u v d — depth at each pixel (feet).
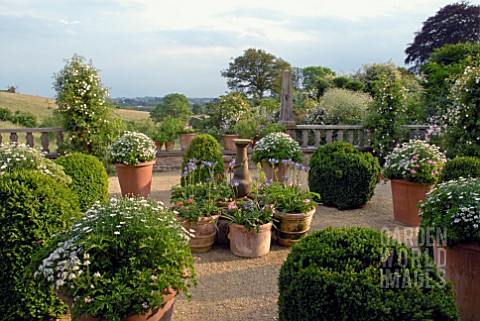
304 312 6.23
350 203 17.71
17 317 8.11
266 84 77.25
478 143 21.49
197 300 9.68
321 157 18.48
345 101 36.81
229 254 12.69
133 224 7.04
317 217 16.75
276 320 8.69
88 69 25.58
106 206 7.73
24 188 8.07
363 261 6.43
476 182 9.11
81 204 14.08
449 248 8.18
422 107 35.50
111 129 26.14
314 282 6.14
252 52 76.38
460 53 38.99
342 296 5.88
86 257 6.36
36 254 7.00
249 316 8.91
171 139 28.81
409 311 5.65
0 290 7.87
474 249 7.71
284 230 13.12
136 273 6.50
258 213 12.28
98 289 6.15
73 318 6.14
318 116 37.70
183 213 12.34
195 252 12.73
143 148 18.86
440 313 5.80
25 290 7.89
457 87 22.20
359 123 34.30
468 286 8.00
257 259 12.27
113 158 18.75
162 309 6.87
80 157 14.94
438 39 67.31
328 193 18.03
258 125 29.91
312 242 7.03
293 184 14.26
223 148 30.66
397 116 27.81
